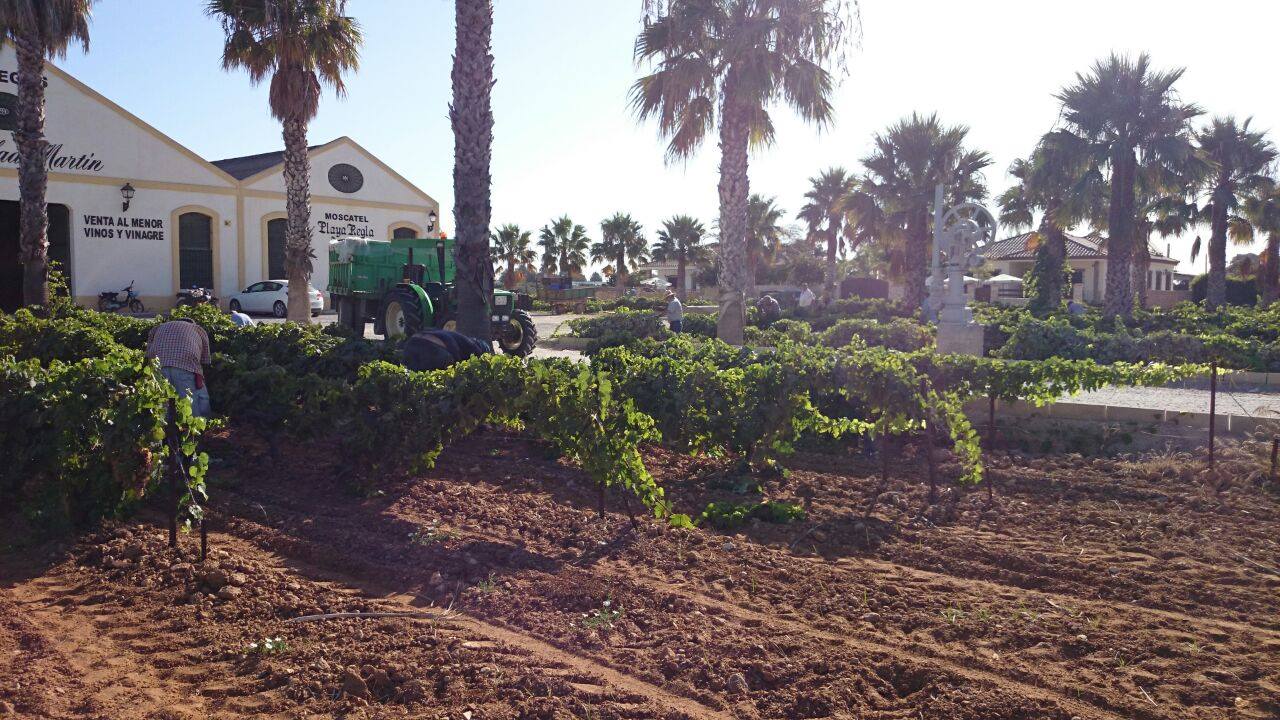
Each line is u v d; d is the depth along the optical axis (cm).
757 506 635
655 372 805
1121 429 845
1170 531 585
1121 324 1677
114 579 486
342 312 1909
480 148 1102
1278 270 3781
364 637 408
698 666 379
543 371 646
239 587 471
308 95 2117
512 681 362
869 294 4297
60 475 562
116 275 2923
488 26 1097
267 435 777
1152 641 404
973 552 541
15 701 342
